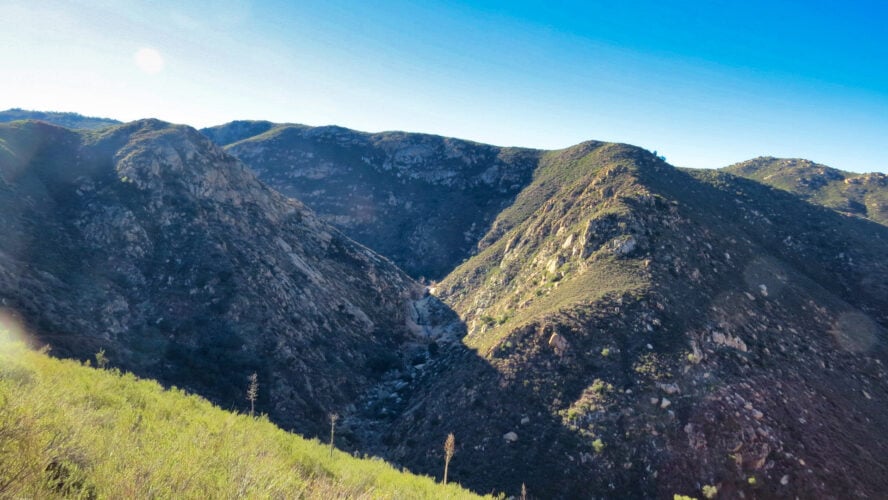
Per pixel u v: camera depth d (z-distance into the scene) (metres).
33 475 5.75
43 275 44.66
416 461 42.66
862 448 39.59
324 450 20.31
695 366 43.81
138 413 13.02
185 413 15.66
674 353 45.47
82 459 6.99
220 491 6.86
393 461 43.97
